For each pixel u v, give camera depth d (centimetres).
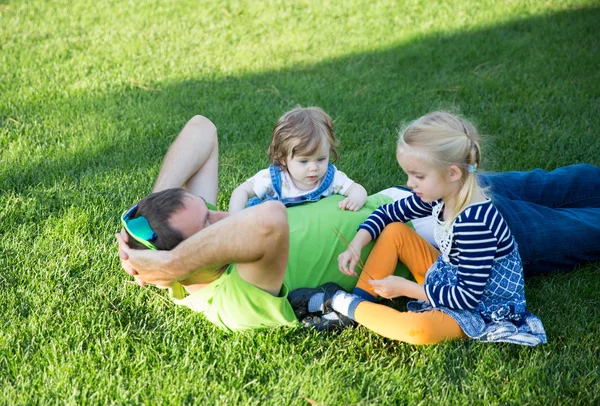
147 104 484
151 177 384
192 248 217
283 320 250
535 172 318
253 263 225
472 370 244
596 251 293
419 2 715
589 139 419
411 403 228
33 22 670
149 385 237
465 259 243
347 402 229
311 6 716
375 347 260
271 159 313
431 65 551
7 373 241
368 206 293
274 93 504
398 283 255
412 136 241
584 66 530
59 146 419
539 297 282
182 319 272
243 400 230
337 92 503
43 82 521
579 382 234
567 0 701
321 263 266
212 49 602
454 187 242
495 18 657
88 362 246
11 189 368
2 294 282
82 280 294
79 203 354
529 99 481
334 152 314
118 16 693
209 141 287
